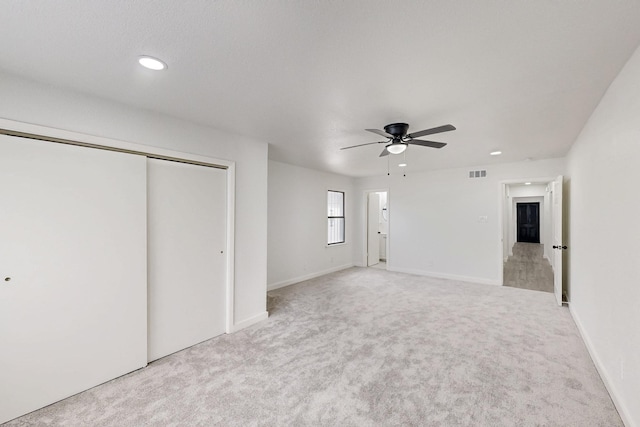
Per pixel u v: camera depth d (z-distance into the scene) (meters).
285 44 1.58
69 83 2.05
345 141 3.64
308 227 5.87
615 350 2.01
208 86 2.11
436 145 2.91
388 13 1.32
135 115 2.48
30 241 1.98
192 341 2.93
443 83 2.04
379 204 8.08
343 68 1.84
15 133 1.92
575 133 3.23
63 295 2.11
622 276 1.91
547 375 2.33
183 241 2.87
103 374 2.29
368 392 2.13
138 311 2.50
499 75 1.92
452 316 3.68
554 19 1.36
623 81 1.84
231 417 1.89
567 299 4.21
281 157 4.68
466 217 5.59
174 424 1.83
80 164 2.19
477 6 1.27
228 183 3.25
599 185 2.45
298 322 3.52
